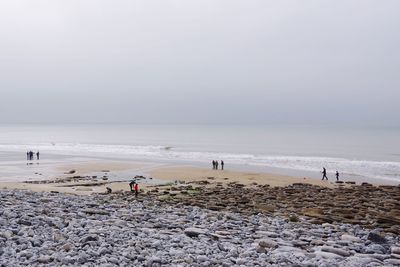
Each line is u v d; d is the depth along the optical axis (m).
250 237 14.73
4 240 10.82
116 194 33.22
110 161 73.69
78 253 9.88
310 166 66.94
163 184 43.31
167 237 12.88
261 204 27.31
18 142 155.38
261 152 100.69
